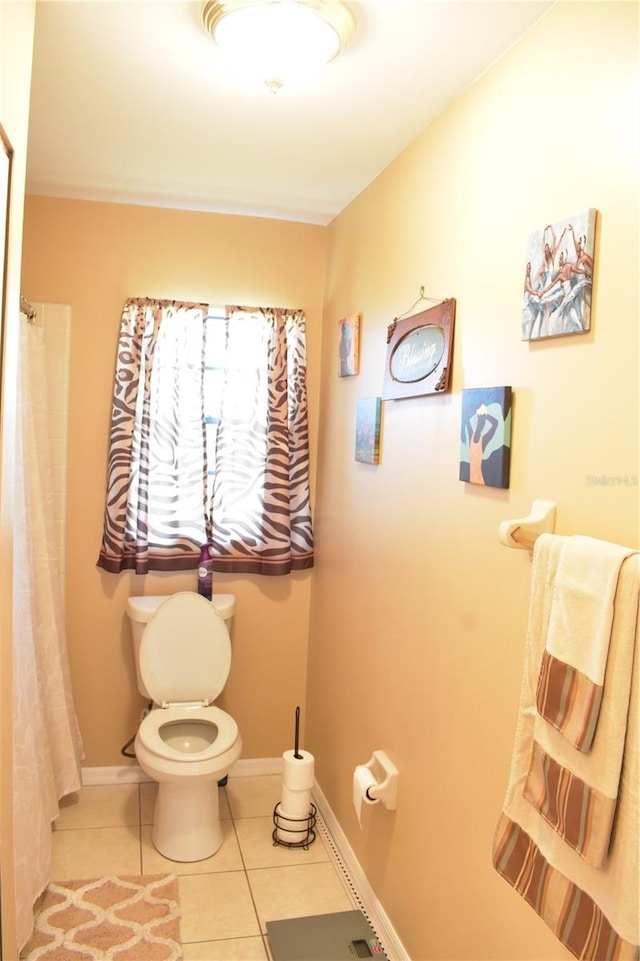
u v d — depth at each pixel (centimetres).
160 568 312
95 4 155
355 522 268
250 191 283
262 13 152
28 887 217
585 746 113
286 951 217
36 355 268
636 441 120
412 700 209
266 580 331
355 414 270
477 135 178
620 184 125
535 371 150
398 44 165
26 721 224
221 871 260
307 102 200
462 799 178
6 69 125
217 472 318
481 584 171
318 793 310
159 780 258
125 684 319
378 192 252
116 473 303
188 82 192
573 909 116
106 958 213
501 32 158
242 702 334
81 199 301
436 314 196
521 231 157
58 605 287
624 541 122
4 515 146
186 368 310
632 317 121
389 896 223
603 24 131
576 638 118
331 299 312
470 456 172
